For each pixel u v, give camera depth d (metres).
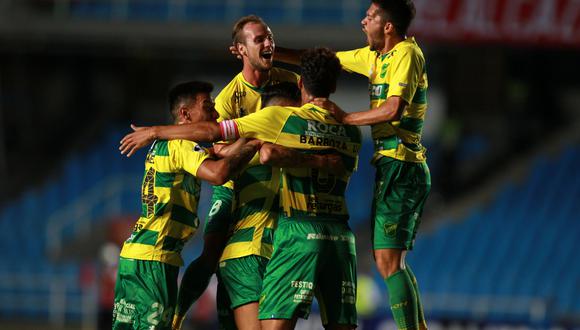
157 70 86.00
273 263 22.14
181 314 24.27
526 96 85.88
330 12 75.38
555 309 66.25
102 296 54.19
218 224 24.30
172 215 23.31
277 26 73.25
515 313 63.31
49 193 80.44
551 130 83.88
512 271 70.81
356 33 73.12
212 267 24.27
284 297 21.84
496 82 83.62
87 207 78.75
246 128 21.59
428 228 76.06
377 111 21.56
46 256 74.44
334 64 22.06
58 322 66.88
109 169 81.94
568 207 76.94
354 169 22.72
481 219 76.44
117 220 64.31
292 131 21.72
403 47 22.14
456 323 55.59
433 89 84.94
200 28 74.00
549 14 69.62
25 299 68.06
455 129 82.81
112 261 54.69
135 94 86.44
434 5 69.75
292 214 22.06
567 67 84.94
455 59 83.69
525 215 76.50
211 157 22.50
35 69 86.81
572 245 73.44
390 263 22.62
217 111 24.25
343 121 21.92
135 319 23.27
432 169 80.81
